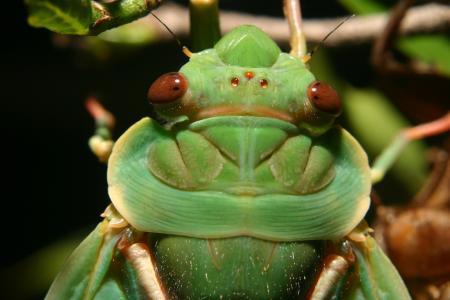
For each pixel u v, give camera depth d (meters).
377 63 0.19
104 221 0.14
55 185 0.27
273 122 0.14
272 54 0.14
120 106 0.24
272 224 0.14
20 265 0.20
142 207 0.14
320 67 0.20
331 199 0.14
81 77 0.24
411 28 0.19
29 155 0.27
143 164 0.14
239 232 0.14
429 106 0.19
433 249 0.18
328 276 0.14
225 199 0.14
